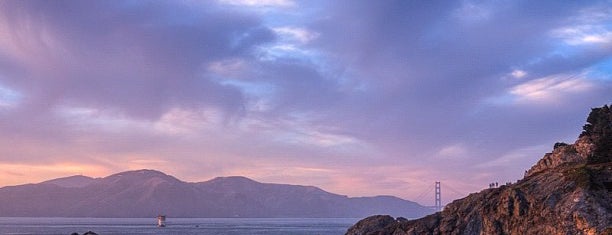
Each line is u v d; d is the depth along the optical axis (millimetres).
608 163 128750
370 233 182250
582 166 129375
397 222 186125
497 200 141000
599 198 117688
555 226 120438
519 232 129500
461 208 159250
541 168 156375
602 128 149125
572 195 120250
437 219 165000
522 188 133875
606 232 108062
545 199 125625
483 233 142000
